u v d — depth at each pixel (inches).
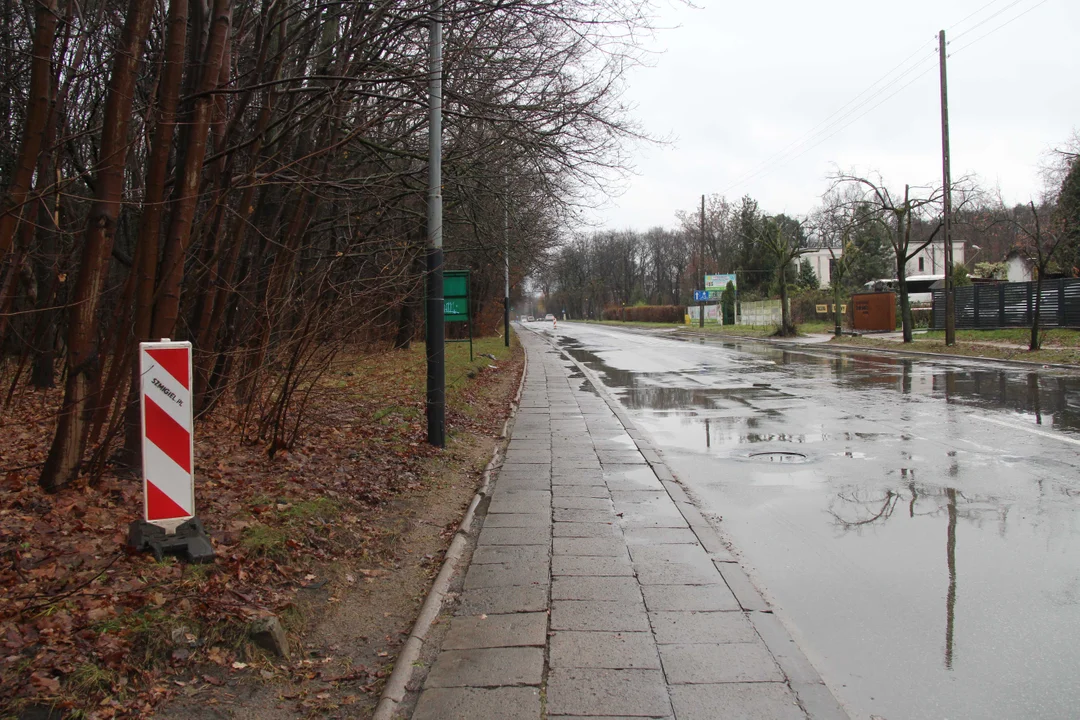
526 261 804.6
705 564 217.0
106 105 231.8
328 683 151.1
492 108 375.6
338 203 504.1
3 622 144.9
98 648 139.8
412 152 481.1
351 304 303.7
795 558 221.9
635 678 149.5
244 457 307.3
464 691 145.6
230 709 136.6
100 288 235.1
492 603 190.9
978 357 895.1
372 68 376.5
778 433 434.9
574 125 417.1
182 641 149.3
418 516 269.6
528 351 1446.9
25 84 386.9
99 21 318.0
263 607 170.7
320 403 379.6
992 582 196.9
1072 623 171.5
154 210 235.6
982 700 141.2
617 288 4717.0
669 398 631.8
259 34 380.5
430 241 377.7
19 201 203.6
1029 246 1283.2
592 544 238.5
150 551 185.8
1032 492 283.7
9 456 291.4
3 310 300.0
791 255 1611.7
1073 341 960.3
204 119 254.7
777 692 143.2
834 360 970.1
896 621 175.9
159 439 189.0
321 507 243.0
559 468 357.7
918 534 239.1
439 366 381.1
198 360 336.5
